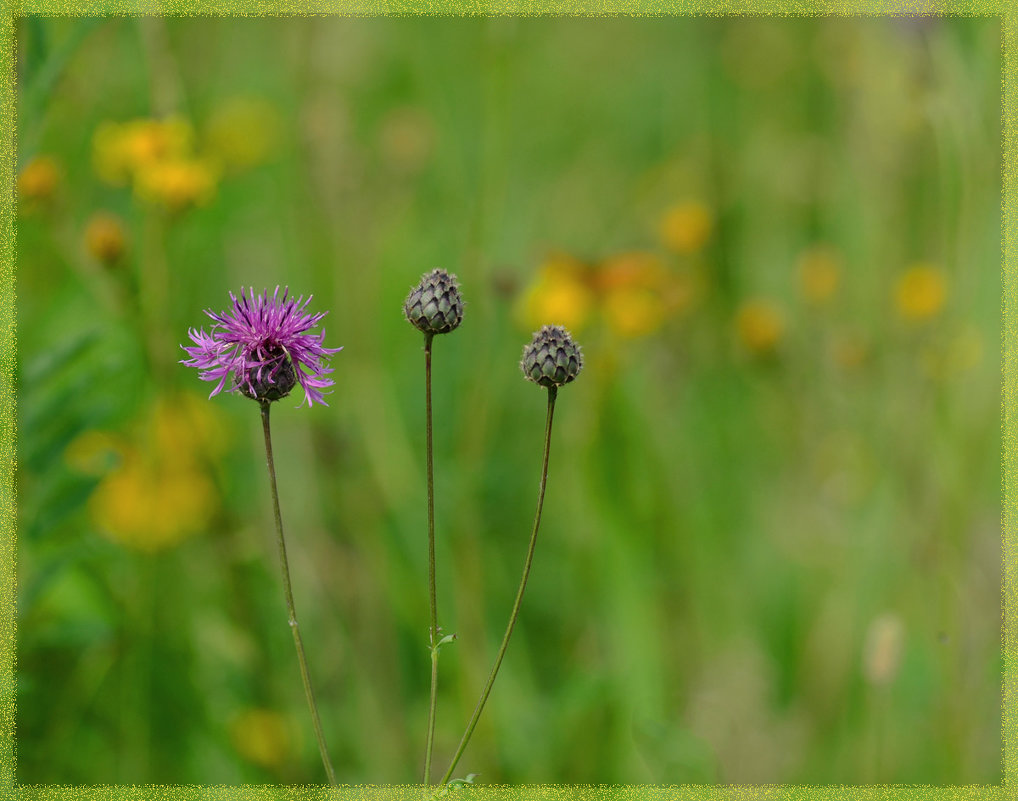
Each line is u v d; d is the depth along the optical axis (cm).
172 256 571
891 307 677
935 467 561
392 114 744
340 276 623
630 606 542
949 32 557
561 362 304
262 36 722
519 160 838
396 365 702
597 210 830
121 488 509
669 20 873
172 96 543
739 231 775
